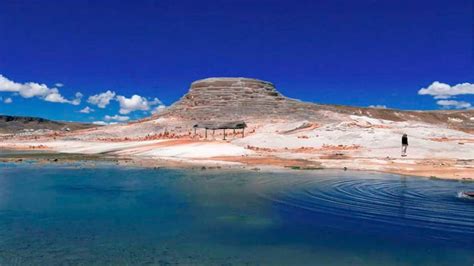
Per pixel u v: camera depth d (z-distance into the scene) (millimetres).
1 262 11617
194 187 24641
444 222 15734
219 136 79250
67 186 25453
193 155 49500
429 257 12070
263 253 12430
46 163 42094
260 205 19078
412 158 42250
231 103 116375
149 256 12180
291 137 60469
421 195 21266
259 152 51500
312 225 15531
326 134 60625
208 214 17375
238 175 30531
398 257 12070
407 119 191500
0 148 73812
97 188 24547
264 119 102188
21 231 14883
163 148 57250
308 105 123188
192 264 11539
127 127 100438
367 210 17766
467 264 11516
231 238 13969
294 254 12383
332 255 12289
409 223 15641
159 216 17078
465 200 19656
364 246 13023
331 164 37781
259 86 125688
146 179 28516
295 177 29000
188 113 112000
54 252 12500
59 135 99812
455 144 49250
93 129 107188
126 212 17875
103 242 13555
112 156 51906
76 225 15711
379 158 42625
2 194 22531
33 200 20797
